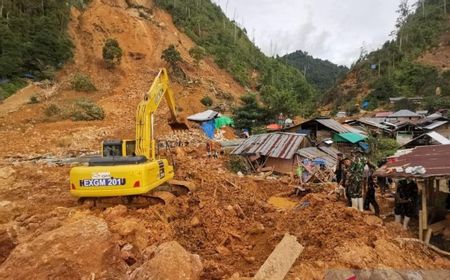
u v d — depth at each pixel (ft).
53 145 92.53
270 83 242.58
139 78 164.66
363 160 36.76
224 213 33.22
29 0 163.22
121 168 30.37
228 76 219.82
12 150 85.97
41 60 147.84
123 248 23.85
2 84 130.31
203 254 26.81
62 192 42.60
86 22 180.34
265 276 20.35
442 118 138.21
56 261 17.43
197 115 128.57
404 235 29.50
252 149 78.64
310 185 52.44
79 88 144.97
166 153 61.26
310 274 20.99
